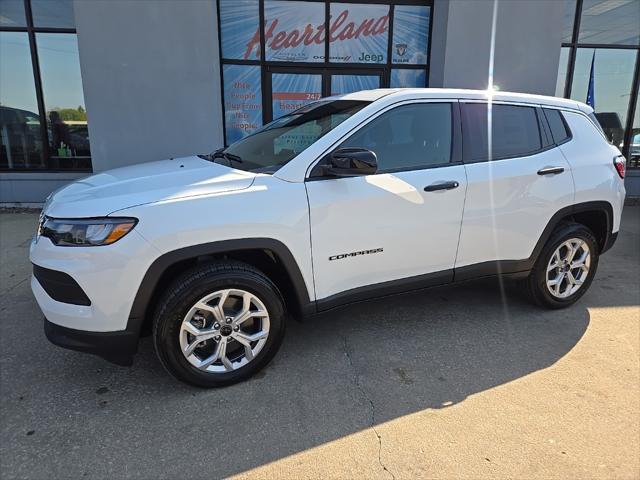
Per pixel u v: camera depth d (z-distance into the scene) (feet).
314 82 27.22
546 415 8.21
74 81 25.84
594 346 10.64
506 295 13.52
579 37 28.45
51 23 25.13
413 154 10.14
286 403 8.48
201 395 8.70
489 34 25.04
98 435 7.63
